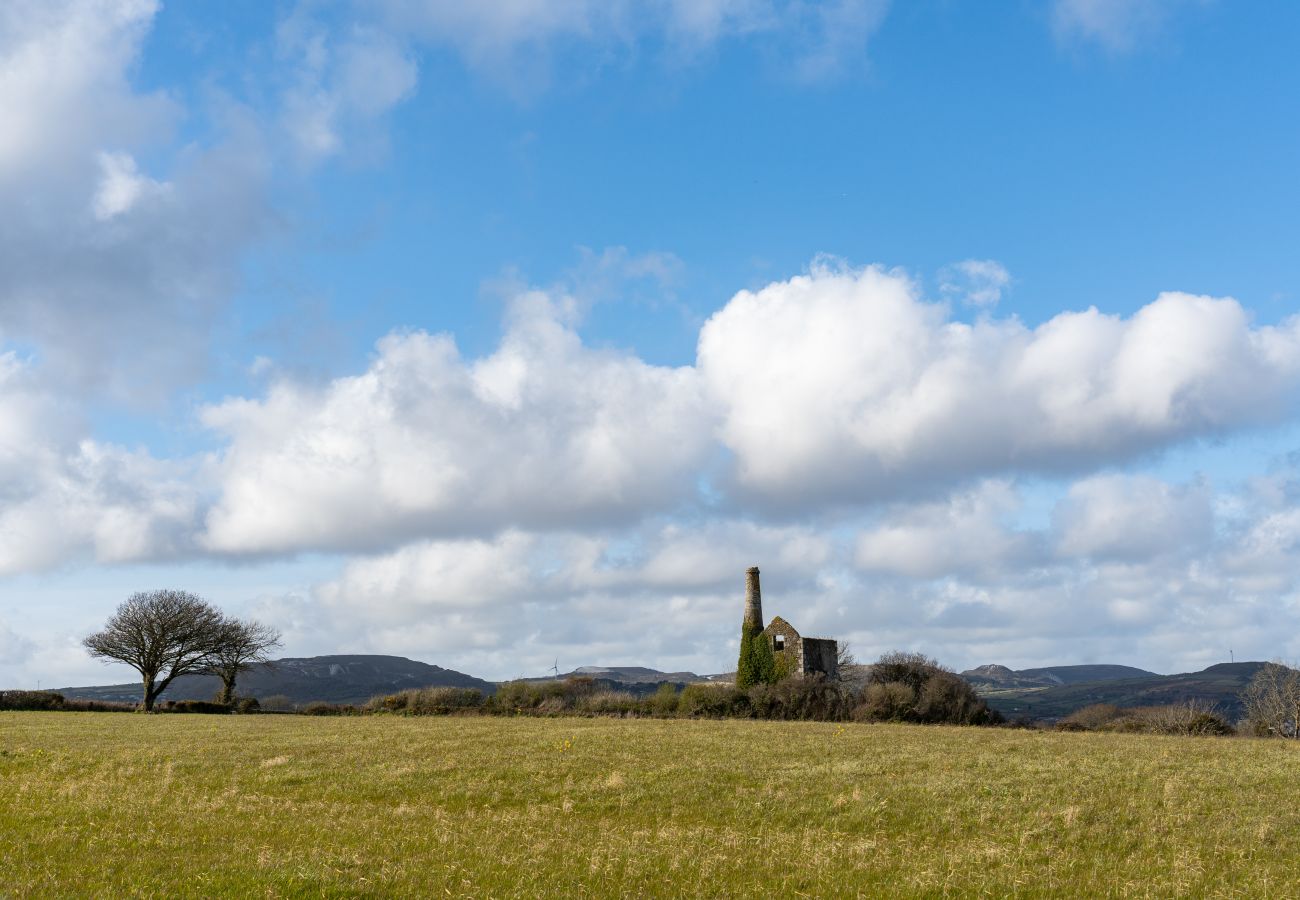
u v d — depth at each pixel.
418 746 40.44
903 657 86.44
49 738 45.81
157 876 17.09
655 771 33.03
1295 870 20.48
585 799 28.64
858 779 31.62
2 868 17.41
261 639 107.31
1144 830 24.23
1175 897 18.22
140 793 28.64
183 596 106.06
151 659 101.00
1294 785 30.11
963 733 51.62
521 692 89.88
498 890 17.20
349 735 46.66
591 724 56.84
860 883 18.88
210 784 31.20
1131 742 45.09
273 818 24.69
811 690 81.44
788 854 21.45
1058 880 19.34
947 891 18.38
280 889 16.47
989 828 24.77
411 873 18.20
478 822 24.84
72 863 18.00
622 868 19.53
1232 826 24.38
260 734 47.88
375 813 26.17
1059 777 31.64
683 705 81.31
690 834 23.47
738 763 35.12
